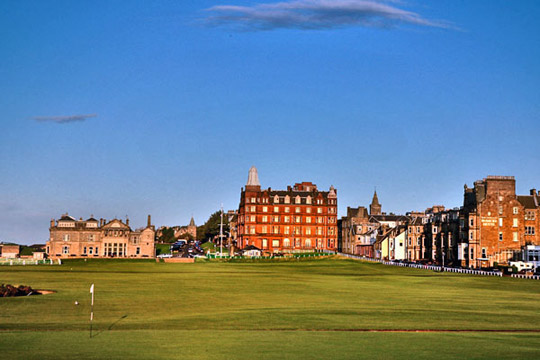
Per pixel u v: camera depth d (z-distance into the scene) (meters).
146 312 91.88
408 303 103.00
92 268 197.75
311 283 143.12
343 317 85.75
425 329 76.56
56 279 149.75
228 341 67.81
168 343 66.75
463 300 108.38
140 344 66.19
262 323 80.50
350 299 109.06
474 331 75.62
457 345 66.12
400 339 69.25
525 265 186.38
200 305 99.94
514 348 64.81
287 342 67.38
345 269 198.75
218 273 176.62
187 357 60.59
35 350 63.34
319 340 68.50
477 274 172.25
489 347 65.19
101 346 65.19
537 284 142.38
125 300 106.12
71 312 91.62
